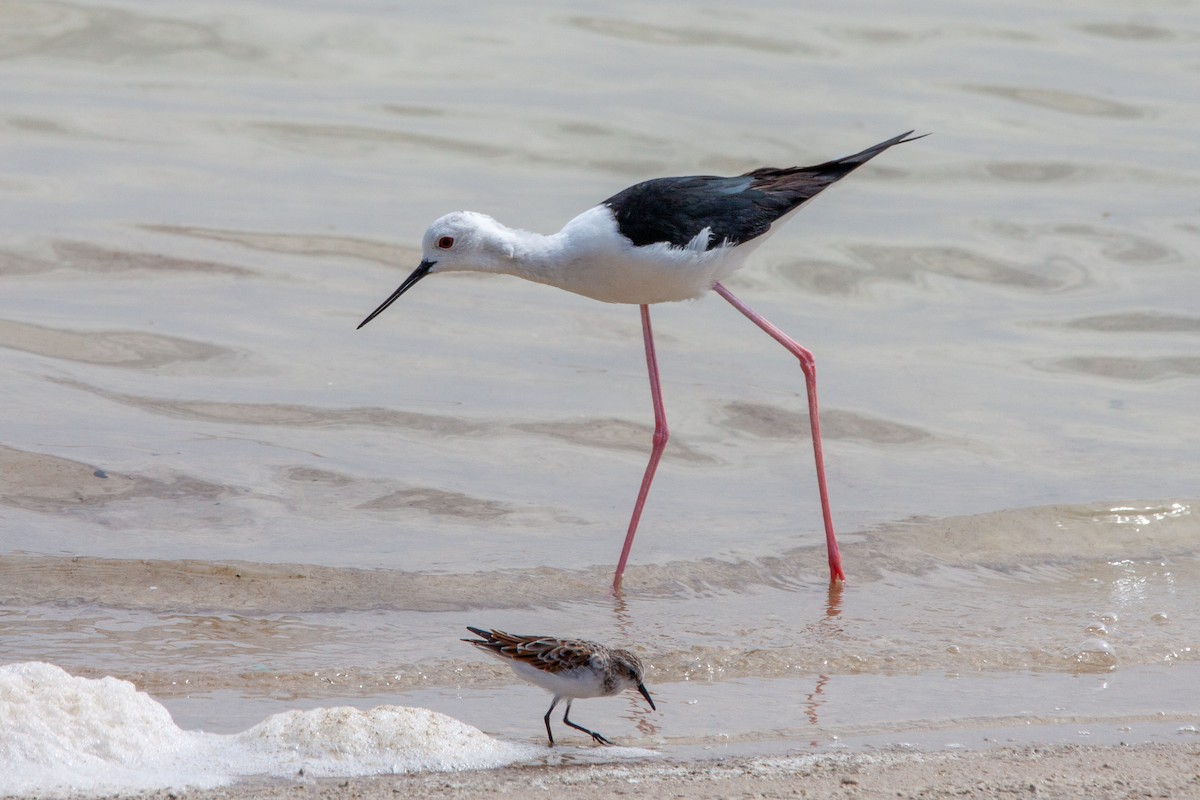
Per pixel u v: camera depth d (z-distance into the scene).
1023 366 15.40
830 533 10.61
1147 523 11.73
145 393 13.54
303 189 19.05
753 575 10.60
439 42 23.88
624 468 12.80
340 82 22.45
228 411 13.28
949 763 7.02
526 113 21.50
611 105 21.81
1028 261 18.20
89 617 9.09
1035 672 8.73
